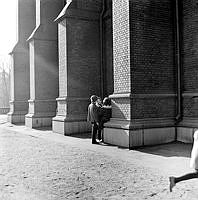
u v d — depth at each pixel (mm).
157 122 11062
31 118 20203
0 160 8797
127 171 7141
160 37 11539
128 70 10891
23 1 25188
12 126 22328
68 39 15547
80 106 15766
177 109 11602
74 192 5625
